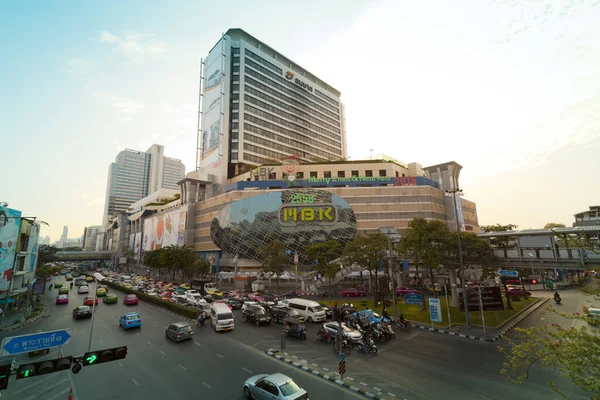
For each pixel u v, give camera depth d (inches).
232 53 4697.3
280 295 2106.3
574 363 383.2
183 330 1012.5
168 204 5128.0
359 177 3385.8
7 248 1480.1
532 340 448.5
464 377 698.2
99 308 1667.1
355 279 2578.7
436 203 3284.9
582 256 1227.9
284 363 799.1
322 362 802.2
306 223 3038.9
